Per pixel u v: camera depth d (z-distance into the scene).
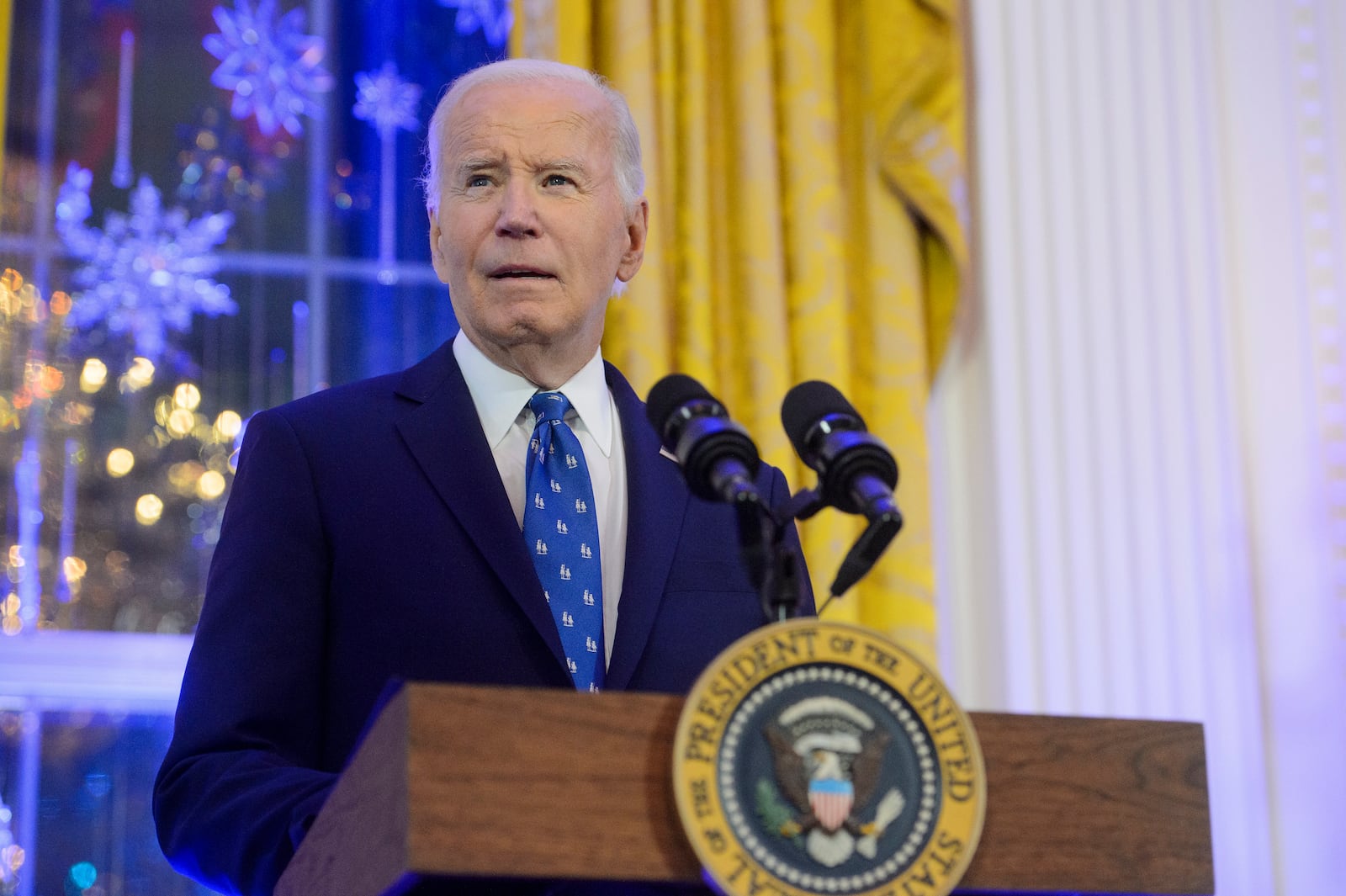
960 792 1.75
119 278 5.09
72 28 5.23
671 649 2.63
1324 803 4.90
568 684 2.52
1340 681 4.98
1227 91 5.38
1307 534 5.08
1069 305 5.18
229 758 2.34
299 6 5.41
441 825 1.61
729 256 4.95
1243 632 4.99
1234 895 4.80
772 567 1.98
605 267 2.94
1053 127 5.29
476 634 2.57
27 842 4.66
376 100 5.39
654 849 1.67
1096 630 4.97
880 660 1.76
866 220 5.07
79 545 4.89
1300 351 5.20
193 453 5.04
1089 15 5.38
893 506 2.00
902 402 4.91
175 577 4.95
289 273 5.23
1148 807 1.85
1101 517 5.04
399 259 5.30
